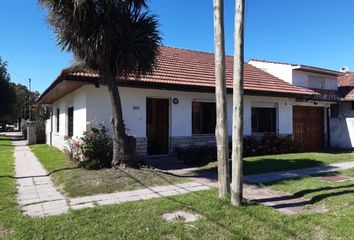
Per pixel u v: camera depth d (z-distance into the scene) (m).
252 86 16.64
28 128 25.92
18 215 6.27
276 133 17.77
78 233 5.37
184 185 8.84
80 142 11.48
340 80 25.84
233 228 5.66
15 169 11.69
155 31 9.83
